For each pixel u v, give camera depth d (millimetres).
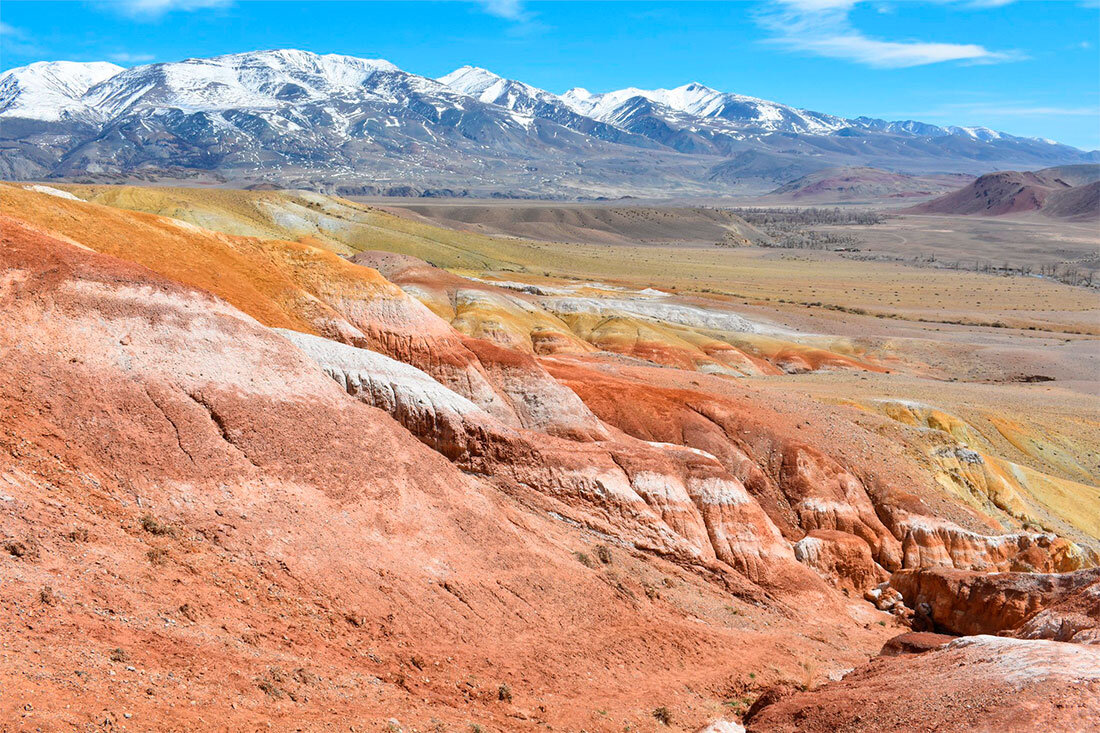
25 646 16500
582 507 42375
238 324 31953
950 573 48188
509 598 30609
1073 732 19406
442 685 23875
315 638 23000
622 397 59250
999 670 23156
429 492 32812
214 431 27734
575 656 29219
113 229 48875
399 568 28375
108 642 17984
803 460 57844
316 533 27188
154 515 23891
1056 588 43750
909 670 26297
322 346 40312
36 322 26578
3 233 29016
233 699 18156
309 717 18844
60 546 20297
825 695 25406
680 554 43406
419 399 40562
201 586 22172
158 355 28500
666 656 31984
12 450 22391
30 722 14320
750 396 66875
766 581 45656
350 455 31000
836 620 45531
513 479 41469
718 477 48531
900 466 61719
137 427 25938
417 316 54875
